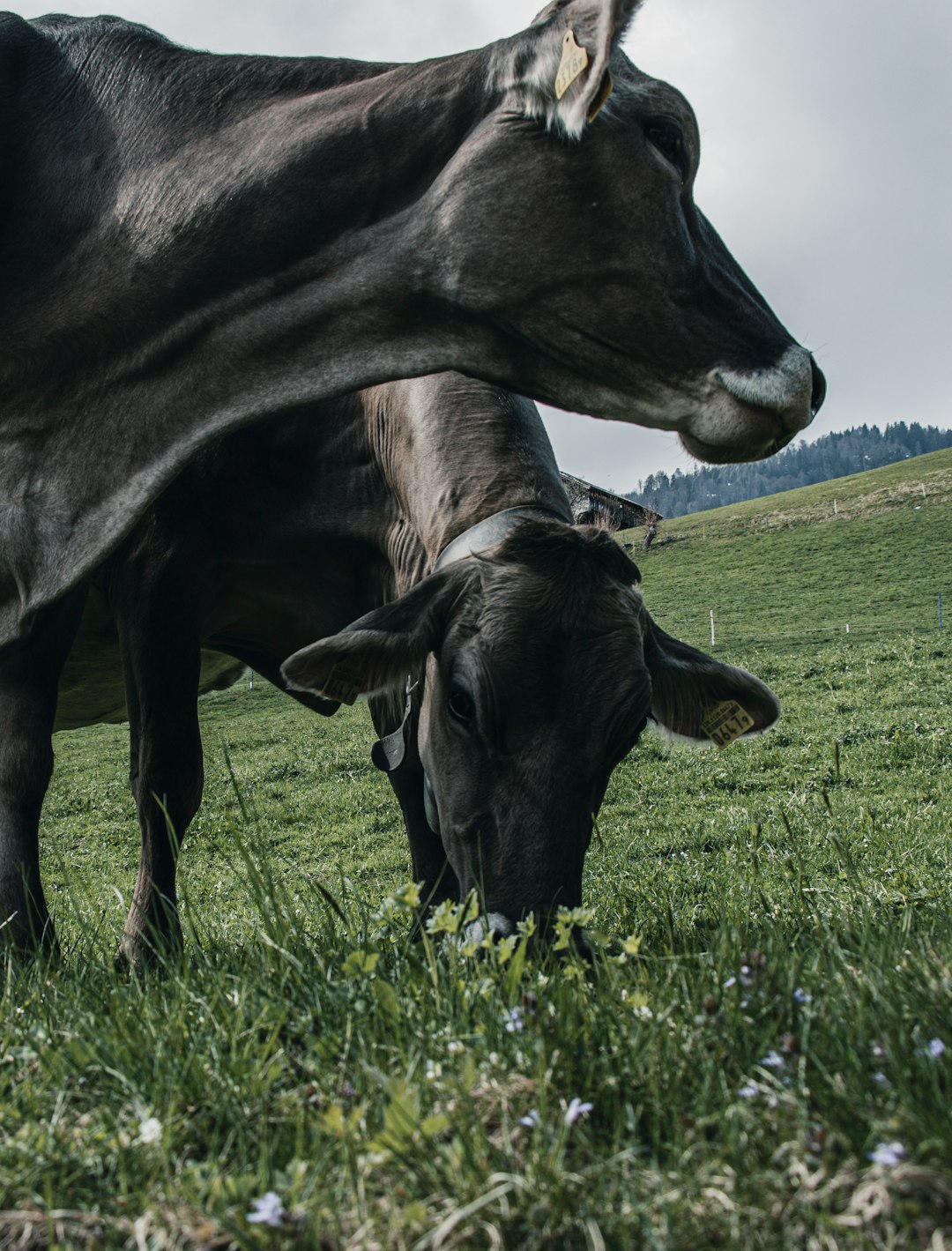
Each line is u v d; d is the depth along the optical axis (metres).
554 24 4.09
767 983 3.00
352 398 6.42
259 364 4.73
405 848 19.11
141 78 5.08
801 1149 2.14
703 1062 2.55
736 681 5.19
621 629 4.59
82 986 3.66
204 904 12.04
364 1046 2.78
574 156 4.16
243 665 8.33
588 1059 2.61
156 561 6.16
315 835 20.61
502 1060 2.67
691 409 4.26
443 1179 2.15
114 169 4.96
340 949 3.79
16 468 5.04
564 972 3.17
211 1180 2.22
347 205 4.54
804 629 49.41
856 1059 2.45
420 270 4.45
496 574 4.71
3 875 5.20
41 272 5.01
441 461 5.73
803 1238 1.97
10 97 5.15
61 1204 2.24
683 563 78.06
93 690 7.51
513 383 4.56
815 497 95.88
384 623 4.75
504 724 4.46
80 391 4.95
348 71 4.97
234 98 4.95
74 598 5.56
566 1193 2.08
